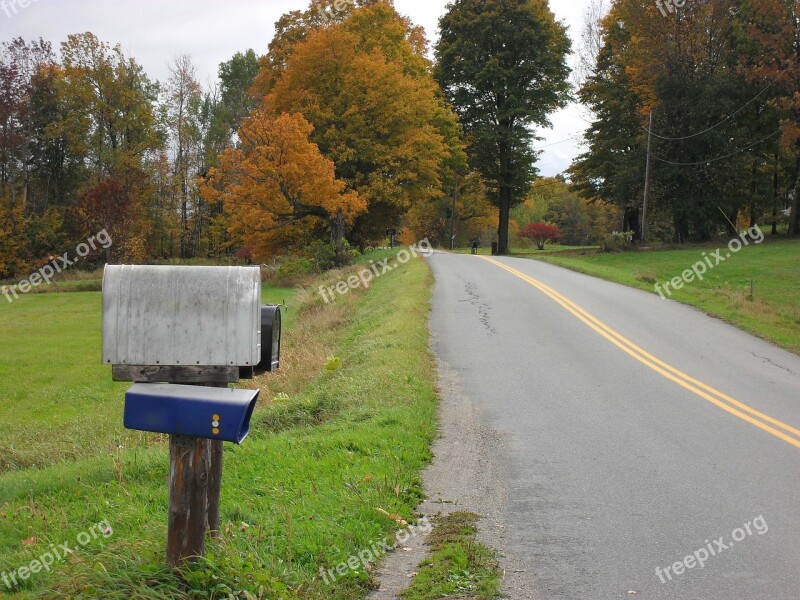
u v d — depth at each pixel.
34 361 20.14
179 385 4.19
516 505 7.10
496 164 56.34
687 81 43.62
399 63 40.44
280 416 10.77
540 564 5.73
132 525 6.02
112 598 4.16
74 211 46.38
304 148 33.75
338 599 4.96
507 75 53.34
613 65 51.16
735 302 22.44
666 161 44.50
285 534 5.83
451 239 72.94
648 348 15.95
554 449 9.08
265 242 37.31
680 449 9.09
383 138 39.22
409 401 10.92
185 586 4.29
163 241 55.47
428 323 18.66
